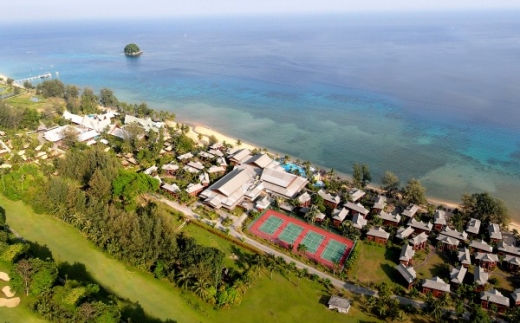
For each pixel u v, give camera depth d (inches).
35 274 3681.1
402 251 4621.1
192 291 3929.6
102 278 4087.1
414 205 5600.4
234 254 4606.3
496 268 4512.8
